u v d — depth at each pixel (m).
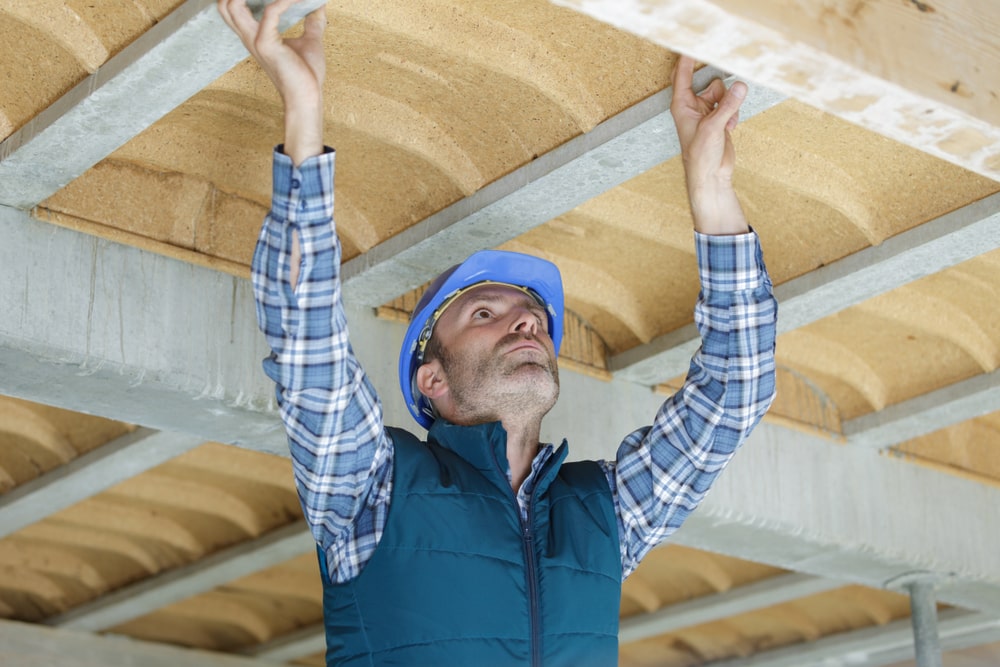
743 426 2.42
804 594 6.47
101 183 3.15
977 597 5.11
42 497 4.96
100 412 3.36
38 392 3.21
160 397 3.26
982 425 5.05
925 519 4.74
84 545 5.97
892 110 2.17
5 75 2.80
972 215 3.24
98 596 6.41
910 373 4.38
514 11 2.71
